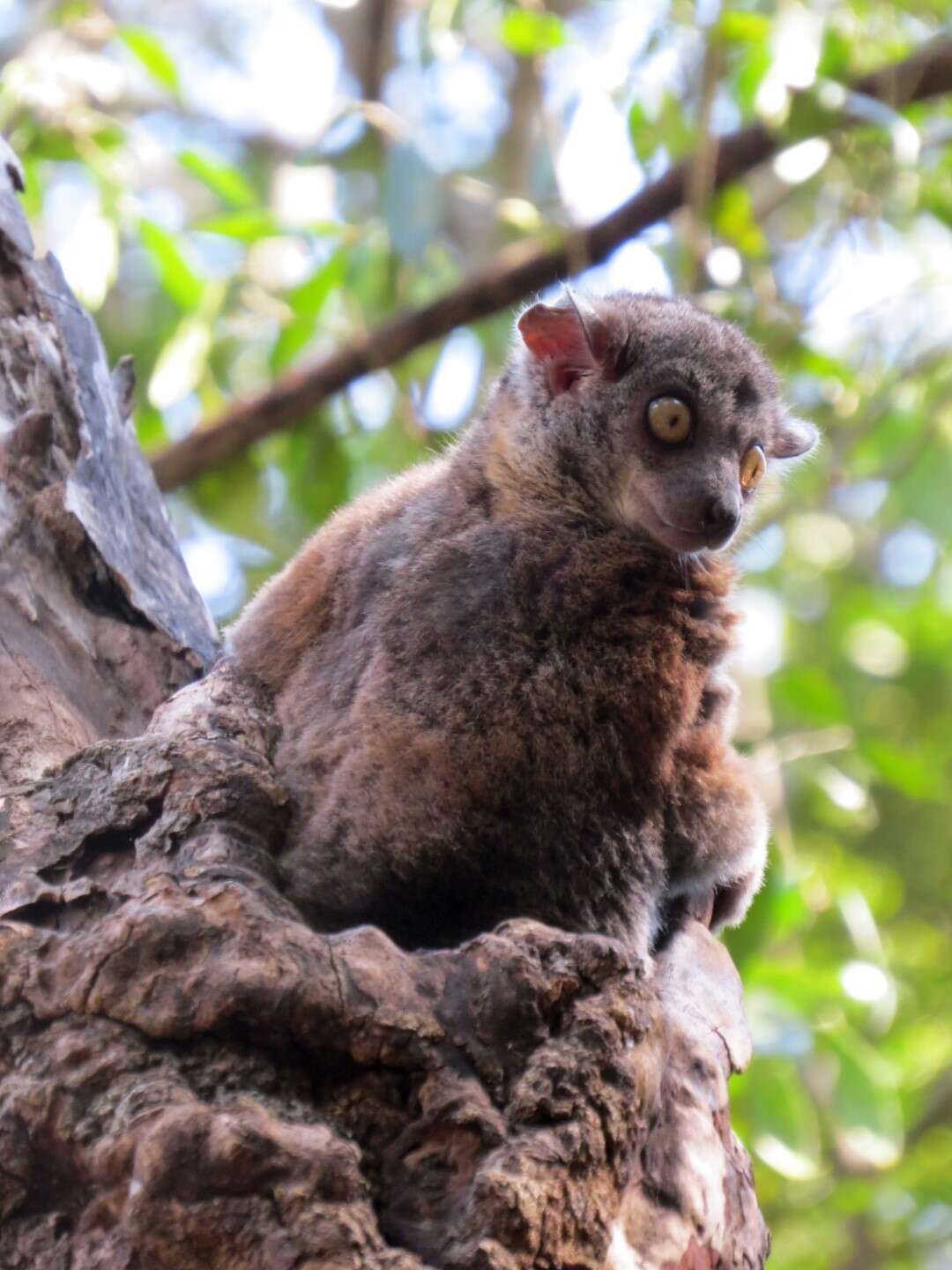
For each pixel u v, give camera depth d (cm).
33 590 875
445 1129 575
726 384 920
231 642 899
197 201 2297
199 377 1681
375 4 2295
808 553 2294
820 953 1636
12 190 1054
